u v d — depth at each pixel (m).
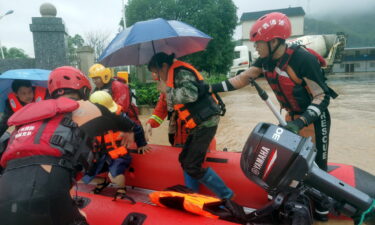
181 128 3.12
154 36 2.31
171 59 2.51
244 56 23.19
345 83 19.02
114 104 2.34
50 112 1.36
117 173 2.67
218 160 2.65
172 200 1.91
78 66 9.32
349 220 2.38
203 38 2.81
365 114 7.49
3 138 2.61
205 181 2.38
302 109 2.23
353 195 1.63
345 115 7.44
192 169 2.34
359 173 2.38
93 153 1.46
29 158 1.29
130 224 1.80
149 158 2.84
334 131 5.77
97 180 3.08
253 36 2.14
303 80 2.12
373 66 44.62
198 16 19.58
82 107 1.47
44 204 1.22
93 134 1.45
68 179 1.33
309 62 2.01
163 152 2.85
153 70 2.58
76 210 1.39
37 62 7.59
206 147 2.36
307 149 1.66
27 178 1.24
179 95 2.27
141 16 19.81
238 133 5.94
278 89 2.28
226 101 11.12
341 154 4.35
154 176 2.81
